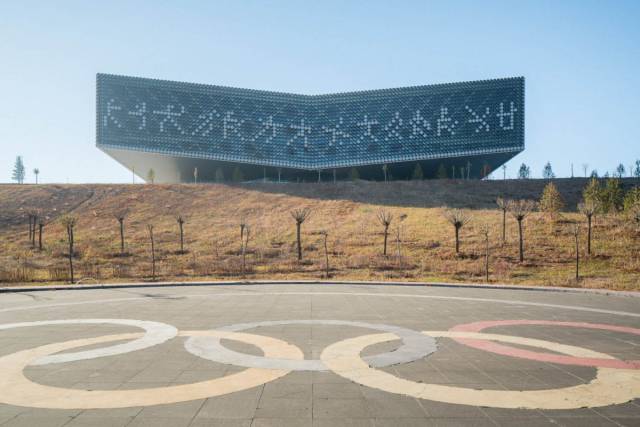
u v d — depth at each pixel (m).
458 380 6.82
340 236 42.75
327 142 99.56
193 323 11.84
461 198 58.50
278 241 42.06
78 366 7.61
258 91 98.88
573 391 6.32
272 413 5.46
